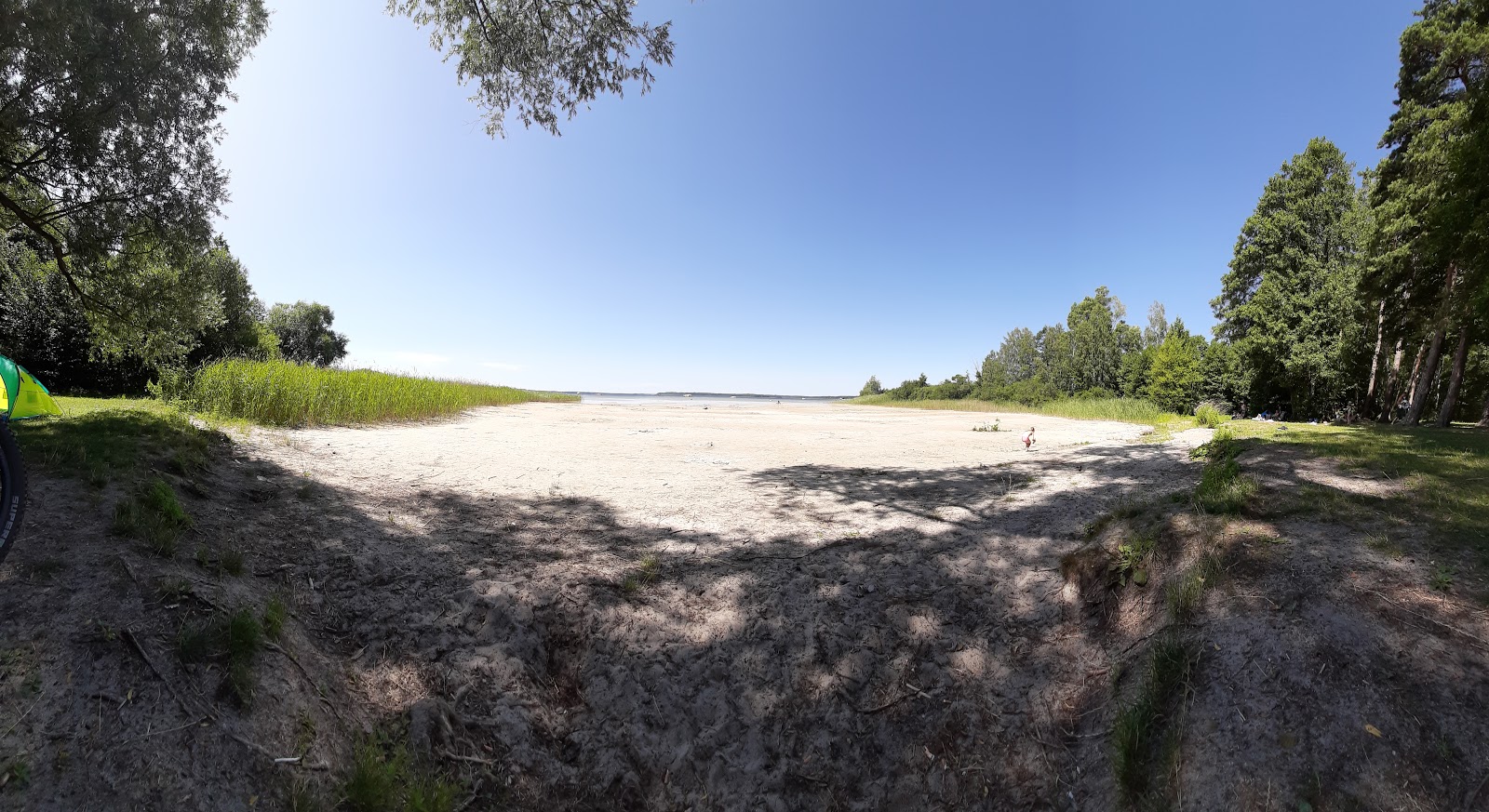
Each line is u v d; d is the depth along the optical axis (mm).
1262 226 31688
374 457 8047
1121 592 3840
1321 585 3188
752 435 16062
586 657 3607
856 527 5707
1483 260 13836
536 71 8039
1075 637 3705
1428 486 4648
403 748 2775
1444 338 18500
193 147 8906
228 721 2391
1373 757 2301
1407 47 20891
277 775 2328
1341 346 27453
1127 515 4773
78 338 14578
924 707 3363
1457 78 19531
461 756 2863
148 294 9742
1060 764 2943
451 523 5285
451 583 4039
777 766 3096
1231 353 34469
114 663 2410
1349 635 2801
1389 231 19891
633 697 3342
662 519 5980
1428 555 3363
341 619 3477
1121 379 54312
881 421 26391
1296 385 31156
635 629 3822
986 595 4262
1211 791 2414
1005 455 11000
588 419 21141
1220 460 6410
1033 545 4957
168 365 11141
